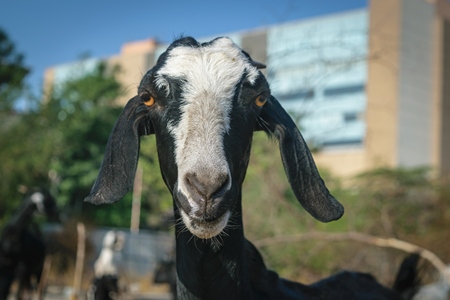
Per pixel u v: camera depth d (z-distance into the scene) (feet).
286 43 65.72
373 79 114.93
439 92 123.95
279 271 31.40
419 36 122.01
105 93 90.22
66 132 83.51
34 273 38.04
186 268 10.67
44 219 51.37
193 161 9.07
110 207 84.17
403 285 18.95
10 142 74.90
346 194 36.50
